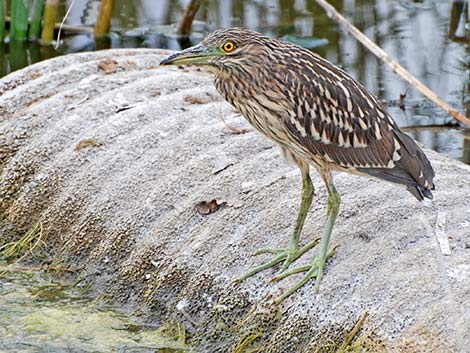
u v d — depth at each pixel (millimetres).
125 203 11531
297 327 9281
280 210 10484
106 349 10109
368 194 10422
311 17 19375
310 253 9883
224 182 11117
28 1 18328
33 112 13141
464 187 10641
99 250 11445
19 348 10188
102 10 18297
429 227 9695
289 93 9664
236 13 19703
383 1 20047
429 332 8445
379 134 9781
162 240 10898
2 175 12734
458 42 17984
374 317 8836
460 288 8758
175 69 13852
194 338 10000
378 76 16859
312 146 9758
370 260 9422
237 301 9867
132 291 10922
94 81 13484
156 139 12094
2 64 17516
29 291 11281
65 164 12281
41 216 12188
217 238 10523
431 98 13758
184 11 19797
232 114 12398
